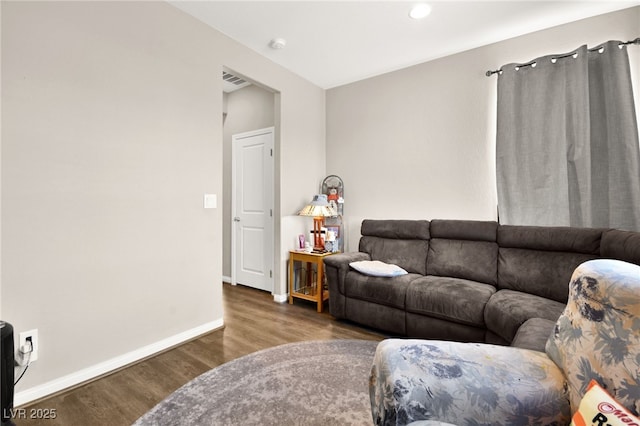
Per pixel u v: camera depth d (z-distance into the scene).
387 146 3.40
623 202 2.14
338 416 1.52
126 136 1.98
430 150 3.12
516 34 2.63
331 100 3.86
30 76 1.59
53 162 1.67
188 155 2.35
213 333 2.50
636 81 2.20
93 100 1.83
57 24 1.68
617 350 0.75
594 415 0.64
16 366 1.56
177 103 2.28
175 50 2.26
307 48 2.87
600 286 0.84
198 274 2.44
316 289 3.24
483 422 0.83
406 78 3.26
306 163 3.63
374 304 2.55
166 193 2.21
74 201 1.75
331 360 2.06
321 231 3.34
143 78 2.07
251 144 3.84
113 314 1.93
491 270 2.45
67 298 1.73
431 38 2.70
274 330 2.57
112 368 1.92
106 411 1.54
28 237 1.59
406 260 2.90
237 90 4.05
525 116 2.53
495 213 2.78
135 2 2.02
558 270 2.10
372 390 1.03
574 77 2.32
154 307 2.15
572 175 2.35
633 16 2.22
